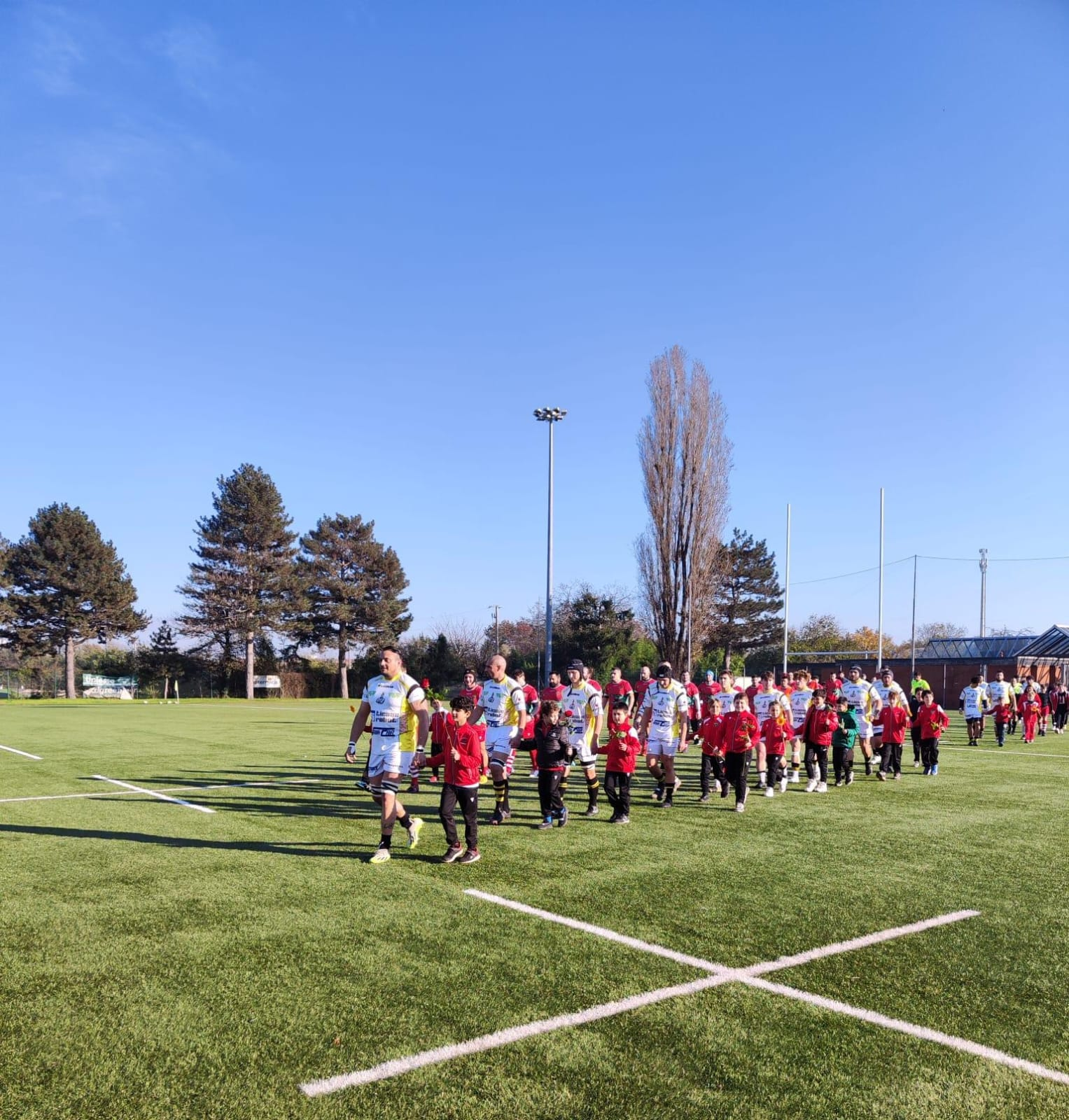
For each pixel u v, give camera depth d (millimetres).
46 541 59750
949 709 44406
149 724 26688
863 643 77125
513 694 10109
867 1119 3471
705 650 59250
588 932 5750
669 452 39250
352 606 68750
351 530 69812
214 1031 4184
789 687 15172
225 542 64438
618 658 53844
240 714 34500
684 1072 3830
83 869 7422
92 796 11492
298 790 12125
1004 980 5000
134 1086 3654
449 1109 3496
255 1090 3631
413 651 68250
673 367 39469
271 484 65562
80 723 27422
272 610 63750
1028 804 11695
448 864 7727
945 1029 4324
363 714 8062
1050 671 42812
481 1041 4102
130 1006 4480
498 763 9984
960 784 13820
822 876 7395
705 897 6688
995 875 7512
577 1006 4527
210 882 7012
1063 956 5422
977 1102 3607
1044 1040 4219
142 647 66938
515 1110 3494
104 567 61625
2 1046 4023
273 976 4910
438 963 5137
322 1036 4141
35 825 9398
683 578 39188
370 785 7883
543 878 7266
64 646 62906
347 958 5211
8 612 58688
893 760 14547
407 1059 3912
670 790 11664
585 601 56094
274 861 7785
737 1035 4207
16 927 5801
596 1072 3811
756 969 5098
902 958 5332
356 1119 3418
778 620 62906
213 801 11102
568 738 10055
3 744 19219
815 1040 4168
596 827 9781
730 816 10562
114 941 5504
